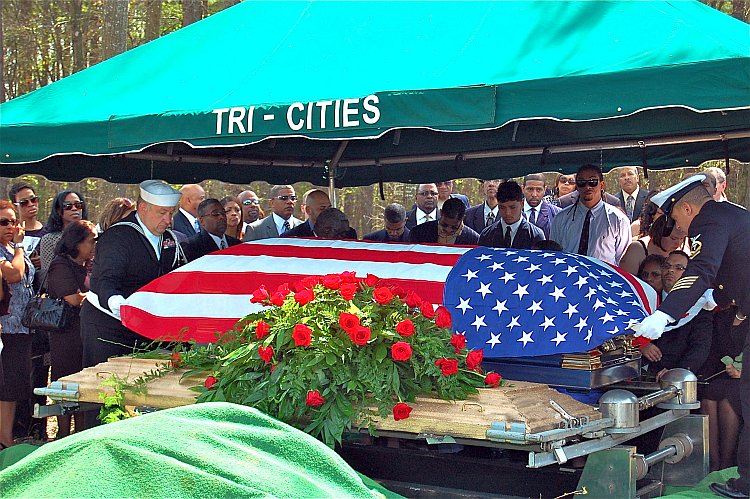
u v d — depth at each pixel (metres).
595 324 3.88
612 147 7.03
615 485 3.38
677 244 5.29
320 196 7.53
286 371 3.41
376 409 3.46
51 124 4.86
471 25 4.62
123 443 1.51
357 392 3.44
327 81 4.48
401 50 4.63
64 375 5.70
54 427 7.30
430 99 3.92
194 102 4.66
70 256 5.73
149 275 5.21
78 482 1.43
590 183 6.90
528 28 4.39
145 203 5.19
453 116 3.88
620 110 3.57
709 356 4.94
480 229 8.88
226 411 1.72
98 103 5.08
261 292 3.78
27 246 6.87
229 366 3.57
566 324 3.93
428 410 3.43
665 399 4.05
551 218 8.07
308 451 1.67
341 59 4.70
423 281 4.42
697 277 3.96
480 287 4.23
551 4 4.49
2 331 5.77
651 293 4.50
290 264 4.84
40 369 6.52
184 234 7.69
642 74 3.52
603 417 3.60
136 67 5.55
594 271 4.24
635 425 3.58
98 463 1.46
